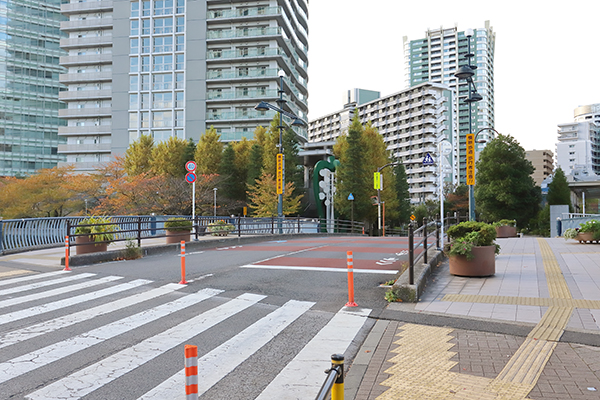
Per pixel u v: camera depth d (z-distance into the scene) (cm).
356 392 407
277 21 6291
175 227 1709
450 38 13900
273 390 416
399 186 6103
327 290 866
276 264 1200
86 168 6550
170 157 4881
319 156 6569
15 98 7619
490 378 430
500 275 991
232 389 419
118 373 457
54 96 7969
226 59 6147
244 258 1341
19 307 742
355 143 4459
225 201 4719
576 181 6197
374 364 479
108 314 697
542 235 3972
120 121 6456
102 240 1355
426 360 485
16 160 7531
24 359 498
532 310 666
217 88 6281
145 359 498
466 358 487
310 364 484
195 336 585
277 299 797
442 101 10356
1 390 414
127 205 3703
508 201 4166
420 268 930
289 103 6206
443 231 1426
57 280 995
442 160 1445
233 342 560
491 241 1002
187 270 1110
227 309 729
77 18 6806
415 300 748
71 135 6694
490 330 582
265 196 4306
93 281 978
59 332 601
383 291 848
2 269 1151
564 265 1114
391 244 1828
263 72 6097
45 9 8006
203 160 4941
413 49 14425
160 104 6378
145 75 6450
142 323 646
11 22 7669
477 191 4422
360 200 4500
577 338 533
